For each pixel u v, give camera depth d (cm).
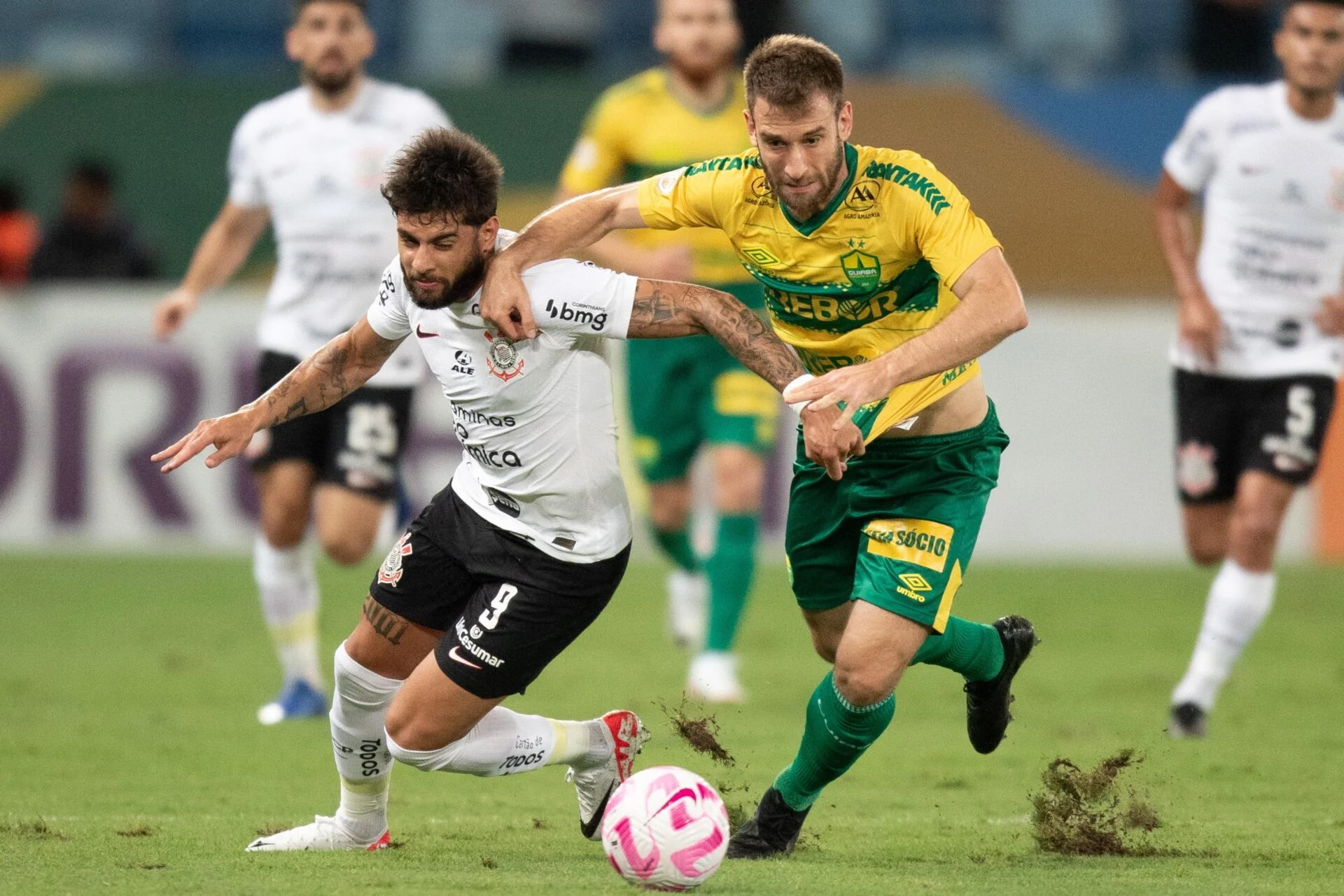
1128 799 2052
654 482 3331
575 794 2125
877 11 6444
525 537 1605
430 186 1492
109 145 5394
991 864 1655
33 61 6372
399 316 1638
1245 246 2725
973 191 5322
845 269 1652
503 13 6344
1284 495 2641
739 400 2959
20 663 3312
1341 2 2650
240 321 4912
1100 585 4609
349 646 1658
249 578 4641
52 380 4912
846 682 1652
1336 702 2966
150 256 5084
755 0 5478
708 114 3109
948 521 1711
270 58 6419
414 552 1656
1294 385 2683
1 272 5119
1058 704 2928
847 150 1636
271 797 2048
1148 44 6475
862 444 1498
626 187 1725
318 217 2781
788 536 1856
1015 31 6444
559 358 1573
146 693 2975
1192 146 2750
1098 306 5081
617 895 1454
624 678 3152
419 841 1769
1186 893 1506
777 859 1678
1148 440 5097
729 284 3056
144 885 1500
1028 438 5100
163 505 4984
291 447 2712
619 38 6388
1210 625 2617
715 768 2275
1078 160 5300
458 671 1591
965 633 1809
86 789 2098
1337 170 2681
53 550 4959
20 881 1520
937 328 1534
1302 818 1942
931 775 2267
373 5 6353
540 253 1587
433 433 4800
